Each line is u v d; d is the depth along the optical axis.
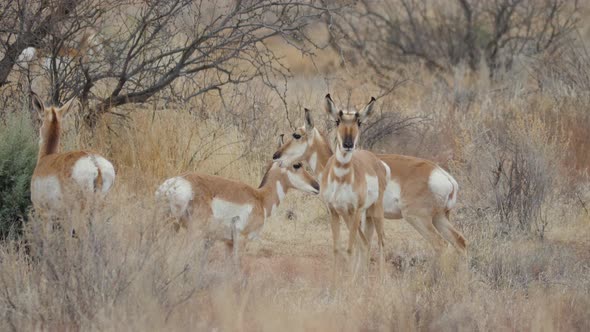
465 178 51.44
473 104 70.62
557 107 62.12
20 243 37.56
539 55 81.75
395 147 57.38
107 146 48.91
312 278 39.41
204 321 31.56
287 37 52.16
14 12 47.09
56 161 36.69
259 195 40.66
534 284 37.75
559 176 52.47
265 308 33.00
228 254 40.03
